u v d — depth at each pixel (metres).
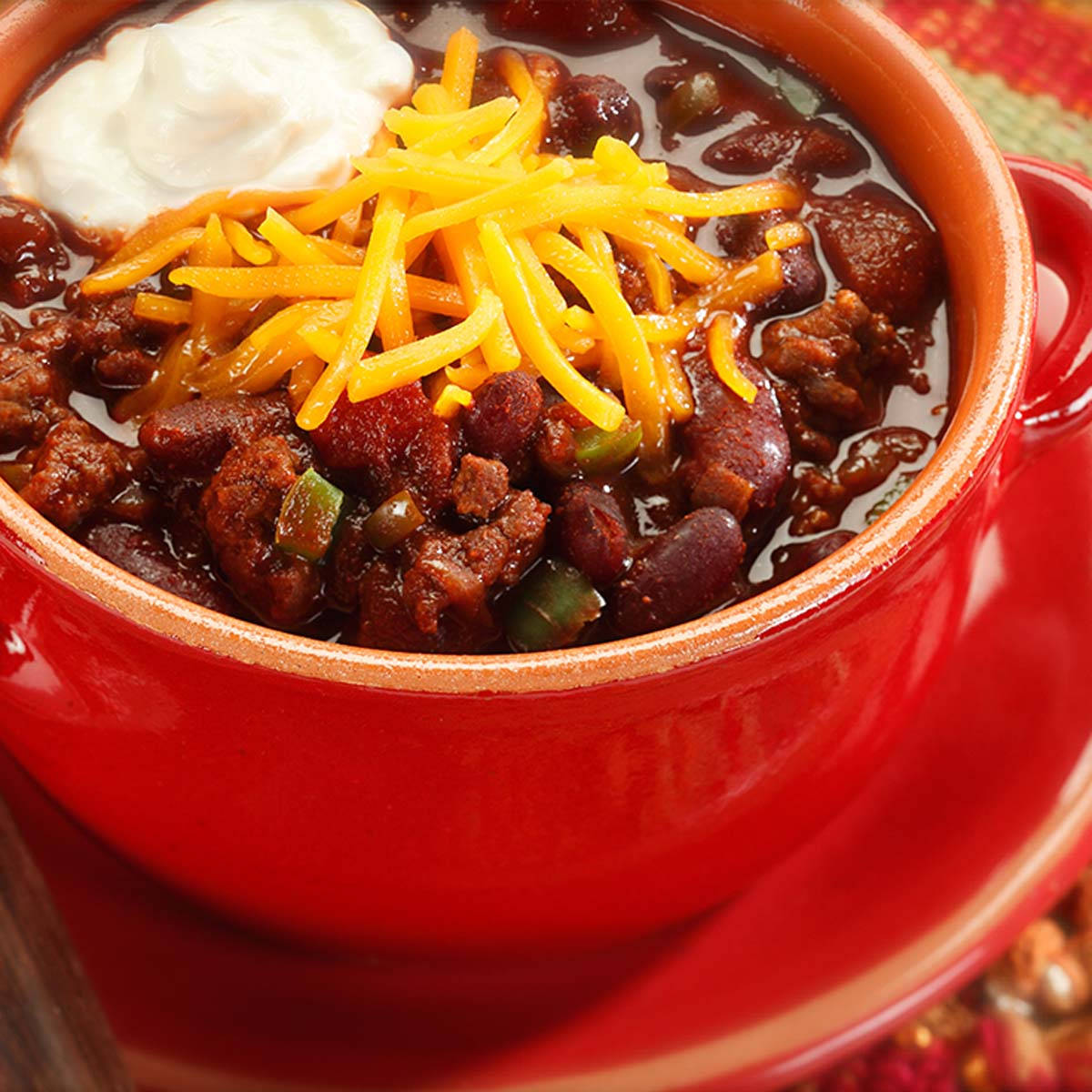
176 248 0.35
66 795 0.35
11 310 0.35
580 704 0.31
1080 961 0.41
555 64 0.38
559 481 0.34
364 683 0.31
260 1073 0.36
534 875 0.34
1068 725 0.38
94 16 0.37
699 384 0.35
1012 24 0.48
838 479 0.35
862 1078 0.40
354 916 0.35
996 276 0.34
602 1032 0.36
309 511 0.33
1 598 0.32
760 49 0.38
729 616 0.31
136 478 0.34
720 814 0.34
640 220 0.35
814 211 0.36
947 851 0.37
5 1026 0.34
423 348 0.33
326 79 0.36
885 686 0.34
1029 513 0.40
